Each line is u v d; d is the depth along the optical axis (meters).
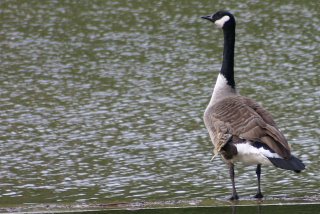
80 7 31.14
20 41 26.91
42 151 16.56
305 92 20.86
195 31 27.75
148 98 20.72
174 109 19.69
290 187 14.03
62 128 18.22
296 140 17.00
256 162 12.42
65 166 15.55
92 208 12.48
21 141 17.25
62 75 23.17
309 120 18.45
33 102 20.44
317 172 14.97
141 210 12.30
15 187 14.29
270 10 29.97
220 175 14.90
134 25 28.64
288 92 20.94
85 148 16.73
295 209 12.21
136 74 23.14
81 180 14.67
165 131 17.91
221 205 12.57
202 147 16.70
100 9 30.81
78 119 18.95
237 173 15.05
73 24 28.88
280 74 22.77
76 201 13.30
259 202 12.75
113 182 14.52
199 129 18.02
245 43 26.30
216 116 12.95
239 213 12.04
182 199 13.30
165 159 15.91
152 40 26.89
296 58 24.41
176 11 30.27
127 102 20.36
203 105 19.97
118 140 17.28
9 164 15.73
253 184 14.30
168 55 25.11
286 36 26.86
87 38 27.25
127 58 24.91
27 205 12.82
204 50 25.56
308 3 30.77
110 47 26.12
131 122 18.64
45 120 18.88
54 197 13.60
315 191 13.69
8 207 12.65
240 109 12.77
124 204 12.72
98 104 20.22
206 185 14.26
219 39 26.84
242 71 23.25
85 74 23.27
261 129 12.27
